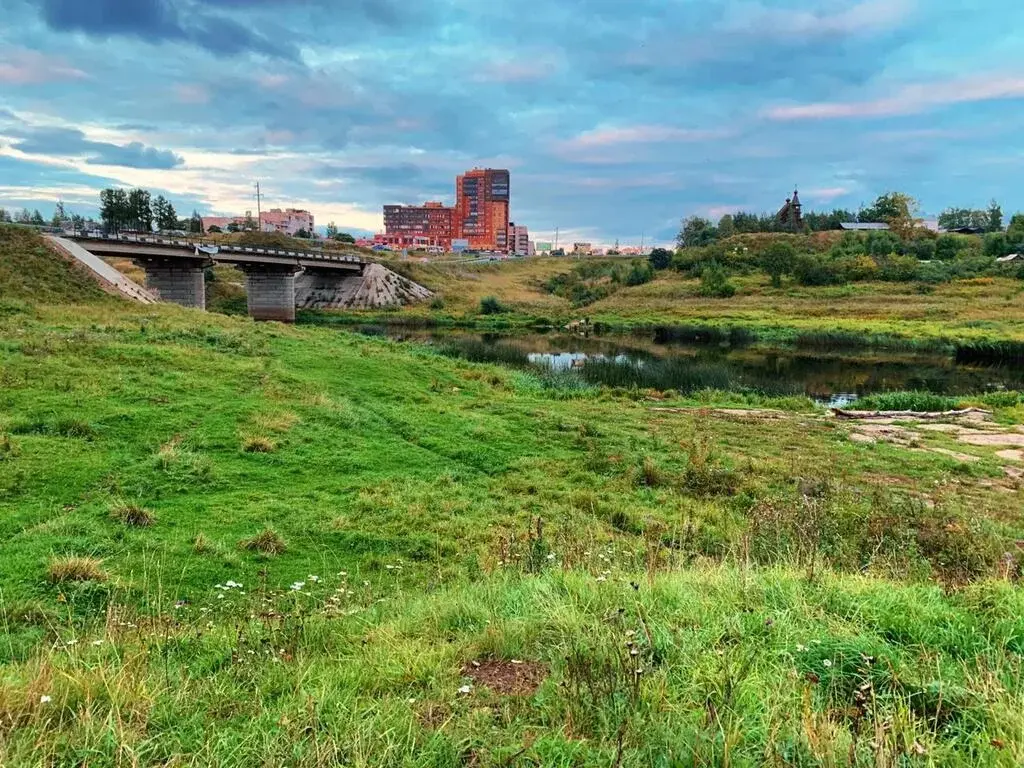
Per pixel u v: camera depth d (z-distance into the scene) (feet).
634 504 41.93
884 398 94.94
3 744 10.57
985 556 26.35
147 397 52.75
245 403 54.49
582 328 233.14
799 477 48.26
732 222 456.86
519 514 38.93
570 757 10.48
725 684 12.44
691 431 65.77
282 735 11.15
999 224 455.22
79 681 13.15
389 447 50.16
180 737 11.46
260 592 25.38
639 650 13.89
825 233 391.24
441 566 30.25
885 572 23.53
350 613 20.80
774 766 10.09
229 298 275.80
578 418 67.56
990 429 75.56
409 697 12.93
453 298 320.29
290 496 38.50
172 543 30.09
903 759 10.09
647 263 369.09
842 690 12.82
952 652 14.74
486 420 60.80
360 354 90.74
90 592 24.21
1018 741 10.58
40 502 33.09
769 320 228.84
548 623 16.55
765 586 18.63
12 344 63.41
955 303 238.68
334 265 279.69
